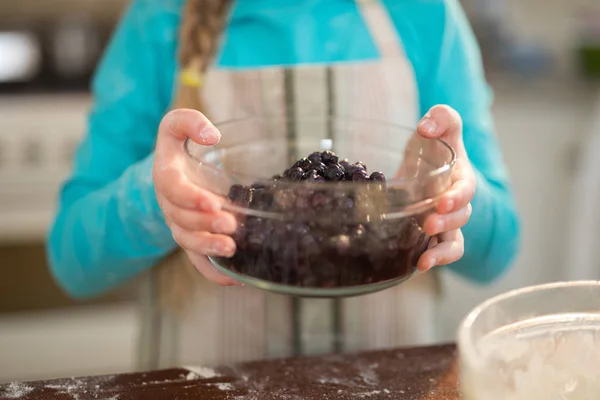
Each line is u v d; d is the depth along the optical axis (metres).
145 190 0.56
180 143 0.49
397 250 0.45
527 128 1.29
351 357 0.52
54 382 0.49
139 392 0.48
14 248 1.22
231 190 0.45
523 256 1.35
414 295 0.73
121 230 0.64
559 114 1.29
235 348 0.73
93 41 1.34
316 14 0.73
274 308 0.71
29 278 1.22
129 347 1.26
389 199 0.44
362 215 0.43
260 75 0.71
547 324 0.45
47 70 1.29
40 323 1.23
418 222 0.45
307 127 0.55
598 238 1.29
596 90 1.30
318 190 0.43
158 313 0.76
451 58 0.71
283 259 0.44
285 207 0.44
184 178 0.46
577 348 0.44
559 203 1.33
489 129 0.70
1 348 1.23
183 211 0.46
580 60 1.34
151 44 0.74
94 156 0.71
